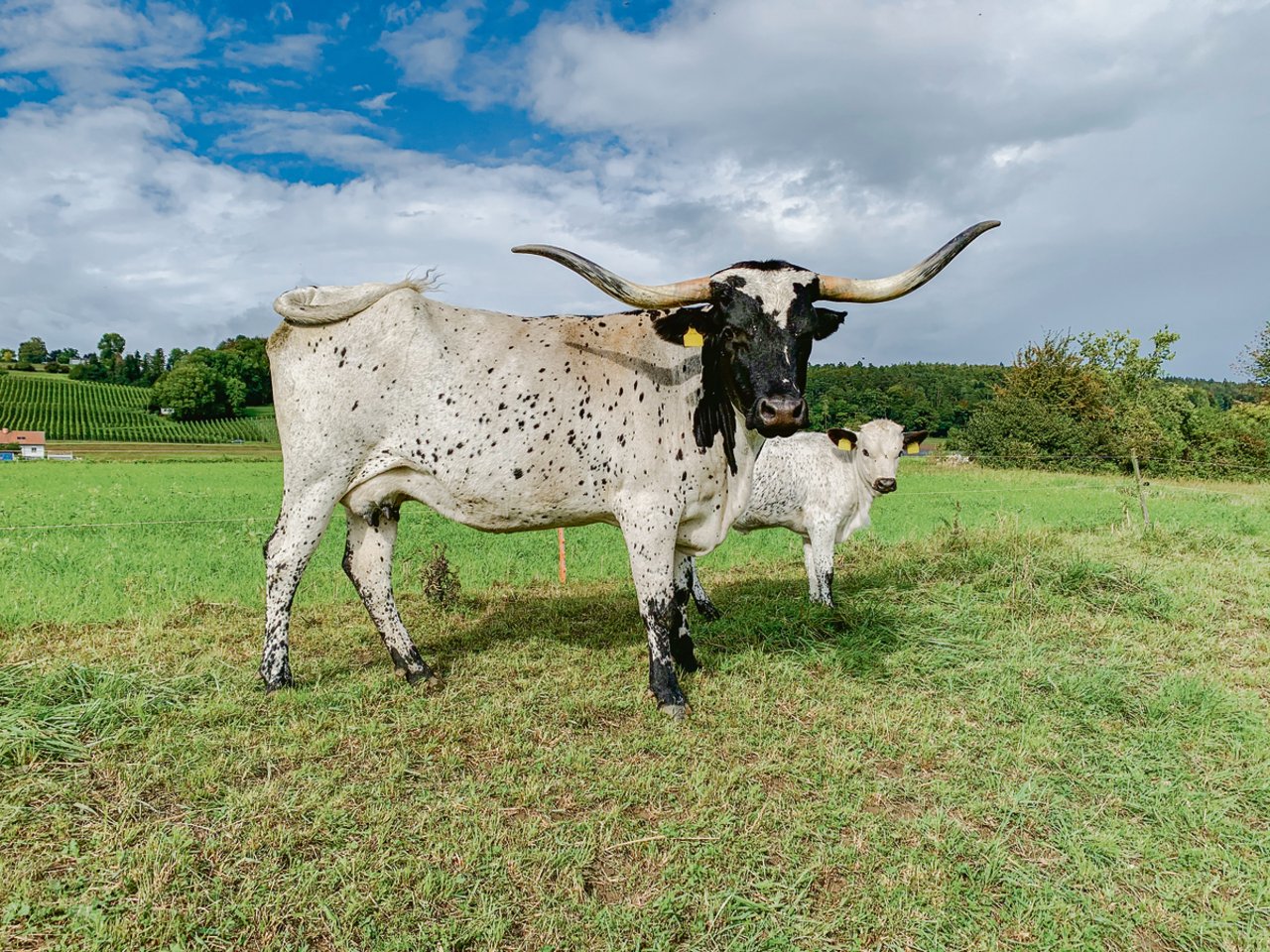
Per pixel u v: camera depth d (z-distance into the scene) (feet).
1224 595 23.00
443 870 8.93
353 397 13.94
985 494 57.82
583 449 14.15
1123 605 21.21
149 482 76.23
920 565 25.71
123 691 13.19
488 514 14.76
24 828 9.45
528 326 14.61
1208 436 94.07
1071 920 8.50
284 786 10.67
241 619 19.61
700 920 8.24
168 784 10.64
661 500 14.32
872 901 8.68
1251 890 9.22
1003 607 20.95
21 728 11.35
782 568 28.37
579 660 16.37
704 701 14.17
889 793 11.11
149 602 21.08
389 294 14.03
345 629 18.67
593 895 8.63
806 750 12.26
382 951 7.63
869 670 16.07
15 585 22.47
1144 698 14.71
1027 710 14.12
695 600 21.12
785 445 21.89
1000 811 10.69
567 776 11.25
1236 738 13.15
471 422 13.89
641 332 14.73
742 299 13.19
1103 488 63.41
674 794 10.87
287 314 13.65
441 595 21.27
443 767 11.44
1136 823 10.59
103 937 7.59
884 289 13.89
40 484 70.85
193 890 8.43
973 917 8.52
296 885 8.57
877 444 22.03
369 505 14.78
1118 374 116.88
